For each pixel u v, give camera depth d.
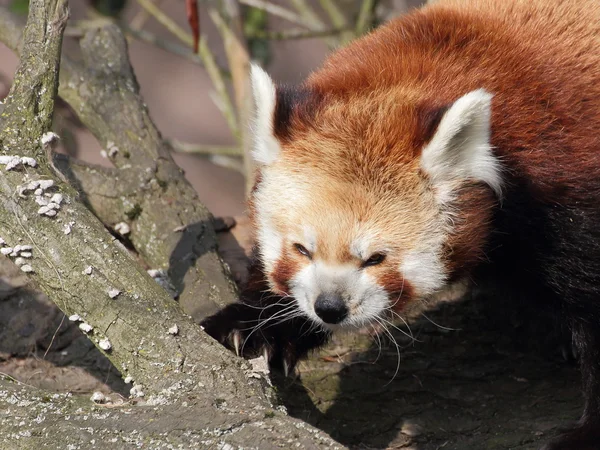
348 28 13.29
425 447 7.23
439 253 6.46
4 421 5.32
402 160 6.35
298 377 7.84
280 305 7.24
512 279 7.14
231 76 13.27
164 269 7.81
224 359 5.82
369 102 6.64
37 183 6.22
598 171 6.57
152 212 8.23
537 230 6.65
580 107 6.76
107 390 7.42
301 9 14.31
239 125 12.38
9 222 6.14
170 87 21.16
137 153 8.72
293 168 6.42
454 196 6.41
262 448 5.01
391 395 7.78
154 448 5.05
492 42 6.99
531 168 6.53
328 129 6.50
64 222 6.15
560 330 7.82
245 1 13.16
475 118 6.15
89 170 8.45
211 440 5.07
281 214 6.40
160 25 21.06
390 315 6.52
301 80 7.86
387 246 6.24
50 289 6.08
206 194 19.77
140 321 5.88
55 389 7.39
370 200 6.25
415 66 6.88
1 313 7.91
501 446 7.12
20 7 11.98
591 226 6.58
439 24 7.23
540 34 7.09
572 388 7.97
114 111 9.02
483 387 7.96
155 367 5.73
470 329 8.49
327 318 6.30
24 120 6.46
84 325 5.98
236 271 8.47
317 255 6.29
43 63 6.56
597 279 6.70
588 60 6.98
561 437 7.07
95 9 13.77
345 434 7.38
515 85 6.73
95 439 5.13
